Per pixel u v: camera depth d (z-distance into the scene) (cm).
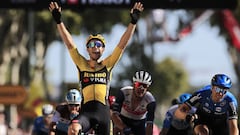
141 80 1850
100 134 1579
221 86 1669
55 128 2144
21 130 4672
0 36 6112
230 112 1727
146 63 7188
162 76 8375
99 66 1586
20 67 6494
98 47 1572
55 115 2133
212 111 1734
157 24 6544
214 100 1711
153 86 7719
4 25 6069
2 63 6219
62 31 1589
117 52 1593
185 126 1989
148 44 7119
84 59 1588
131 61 7262
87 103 1565
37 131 2642
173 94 8506
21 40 6181
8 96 3828
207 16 5781
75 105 2008
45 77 6869
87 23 5972
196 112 1775
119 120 1902
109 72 1592
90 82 1571
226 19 6162
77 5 2978
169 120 2017
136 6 1600
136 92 1869
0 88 3828
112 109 1938
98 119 1559
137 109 1945
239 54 6938
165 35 6512
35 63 6375
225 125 1794
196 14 5791
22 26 6084
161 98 8350
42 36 5894
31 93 4131
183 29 6066
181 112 1764
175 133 2009
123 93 1930
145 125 2022
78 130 1498
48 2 3003
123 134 1911
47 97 6800
